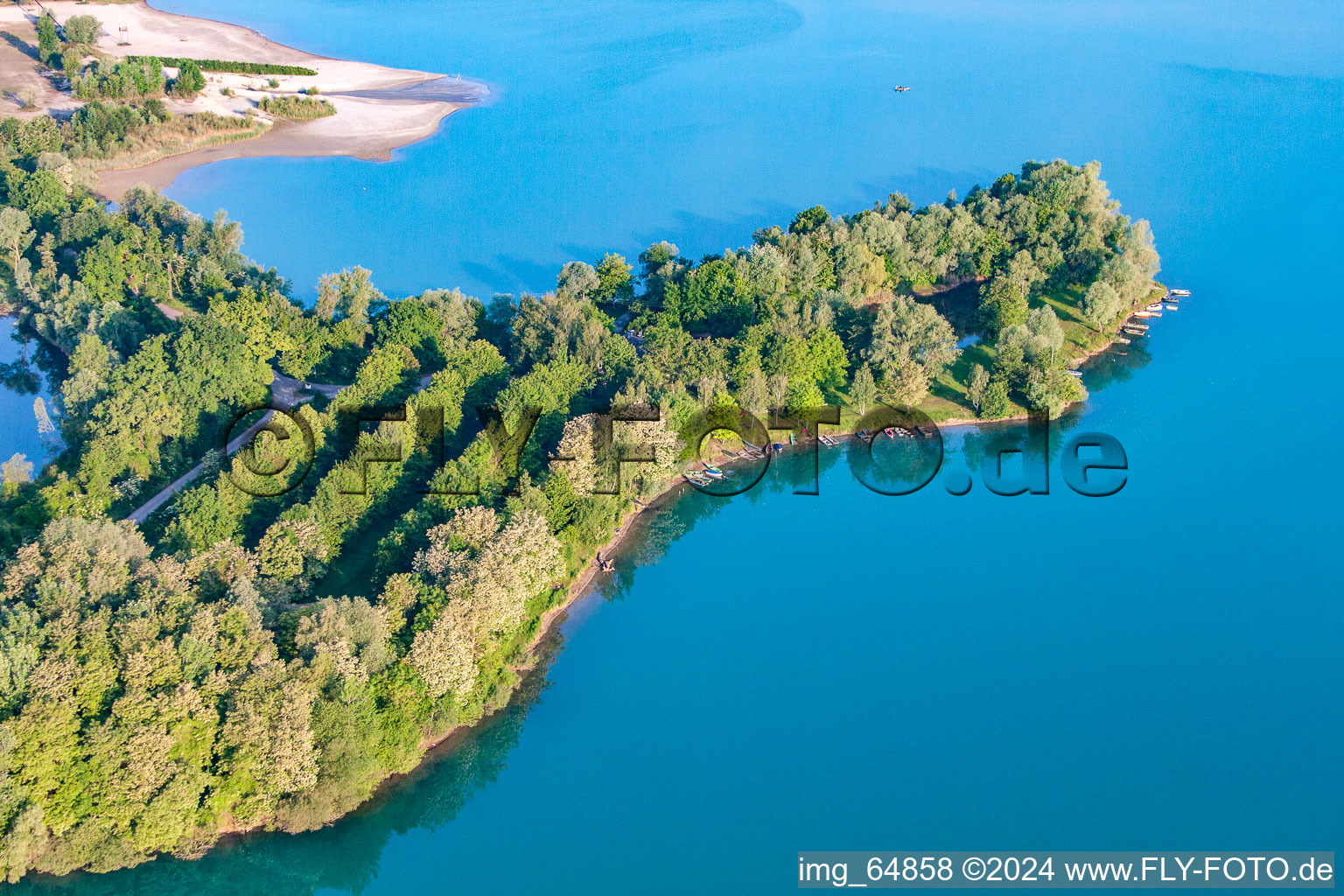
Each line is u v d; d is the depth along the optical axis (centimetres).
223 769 17725
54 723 16725
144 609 18338
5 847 16338
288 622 19212
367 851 18988
